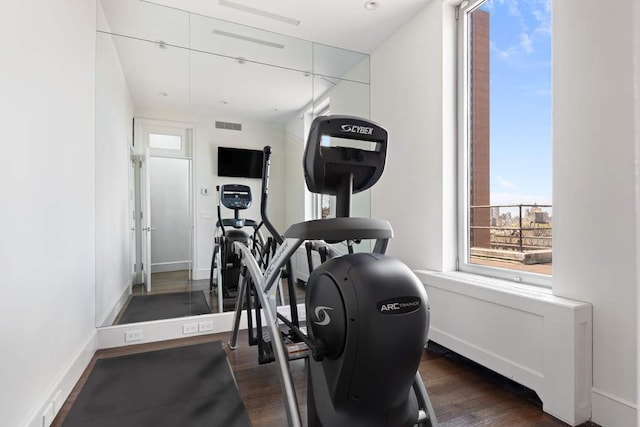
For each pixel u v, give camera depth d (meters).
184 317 2.90
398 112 3.27
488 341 2.06
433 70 2.81
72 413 1.67
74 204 2.01
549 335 1.69
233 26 3.19
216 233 3.28
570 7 1.74
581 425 1.58
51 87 1.68
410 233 3.09
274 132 3.51
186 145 3.22
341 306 1.10
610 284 1.57
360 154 1.26
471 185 2.69
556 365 1.66
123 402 1.77
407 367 1.09
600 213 1.61
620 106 1.54
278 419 1.64
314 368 1.29
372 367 1.05
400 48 3.23
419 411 1.31
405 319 1.08
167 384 1.97
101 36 2.63
